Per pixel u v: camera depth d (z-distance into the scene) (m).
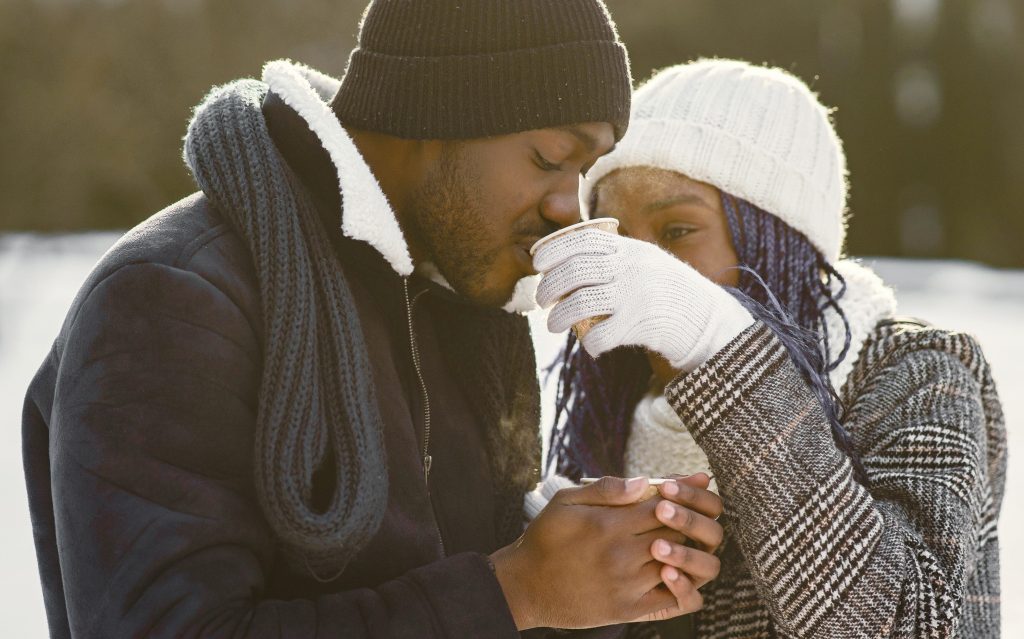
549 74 1.46
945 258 25.72
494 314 1.72
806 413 1.59
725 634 1.78
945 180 25.83
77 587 1.23
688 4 26.94
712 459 1.59
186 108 23.92
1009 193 25.27
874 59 26.14
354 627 1.24
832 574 1.53
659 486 1.40
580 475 2.06
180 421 1.24
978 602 1.85
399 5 1.49
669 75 2.01
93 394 1.25
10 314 10.76
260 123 1.42
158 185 23.86
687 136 1.92
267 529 1.30
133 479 1.22
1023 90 25.14
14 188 22.31
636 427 1.96
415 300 1.67
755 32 26.92
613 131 1.55
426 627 1.26
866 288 1.94
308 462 1.26
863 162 26.25
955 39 25.56
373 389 1.36
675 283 1.57
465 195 1.49
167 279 1.28
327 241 1.39
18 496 5.04
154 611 1.18
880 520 1.57
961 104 25.59
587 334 1.57
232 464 1.27
